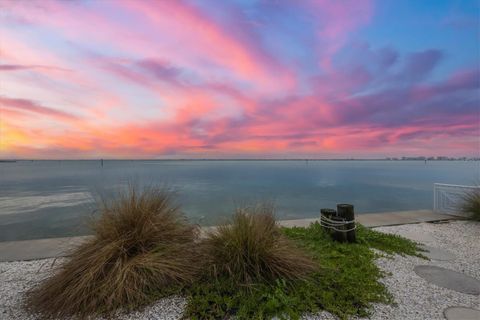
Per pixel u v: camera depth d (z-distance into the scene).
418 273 2.90
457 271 2.96
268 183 26.17
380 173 47.75
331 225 3.89
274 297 2.16
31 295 2.25
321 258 3.01
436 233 4.63
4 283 2.57
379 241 3.97
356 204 13.42
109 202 2.75
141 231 2.51
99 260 2.20
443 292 2.45
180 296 2.21
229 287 2.29
